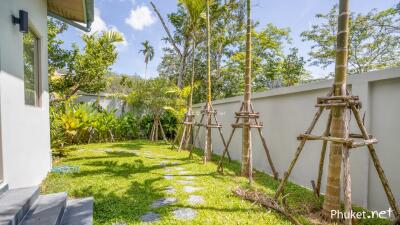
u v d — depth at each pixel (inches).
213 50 562.3
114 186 162.1
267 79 604.7
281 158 201.3
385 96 119.2
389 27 464.4
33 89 169.8
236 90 563.5
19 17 128.9
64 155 284.7
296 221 108.7
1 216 80.5
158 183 173.5
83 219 106.5
